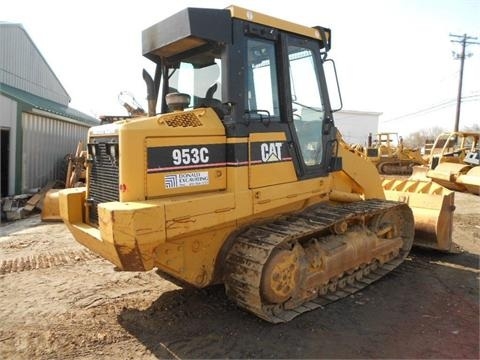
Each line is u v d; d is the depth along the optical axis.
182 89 4.85
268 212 4.52
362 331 4.10
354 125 54.38
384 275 5.53
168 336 3.99
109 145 3.98
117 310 4.55
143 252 3.46
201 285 4.17
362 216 5.16
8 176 10.76
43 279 5.57
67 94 23.58
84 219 4.60
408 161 24.06
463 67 33.03
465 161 14.16
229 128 4.07
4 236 8.11
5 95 10.45
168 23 4.26
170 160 3.79
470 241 7.64
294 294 4.36
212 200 3.84
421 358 3.63
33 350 3.74
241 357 3.63
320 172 4.99
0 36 15.34
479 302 4.82
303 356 3.65
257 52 4.32
